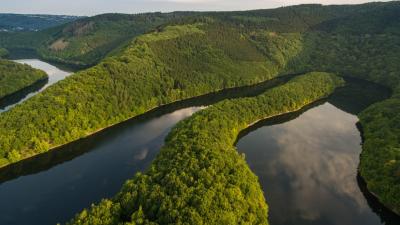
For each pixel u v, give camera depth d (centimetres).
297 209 11944
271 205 12112
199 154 12031
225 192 10100
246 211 10019
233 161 12162
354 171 14375
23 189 13262
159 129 18562
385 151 13650
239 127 17738
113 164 14912
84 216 9250
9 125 15475
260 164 14812
